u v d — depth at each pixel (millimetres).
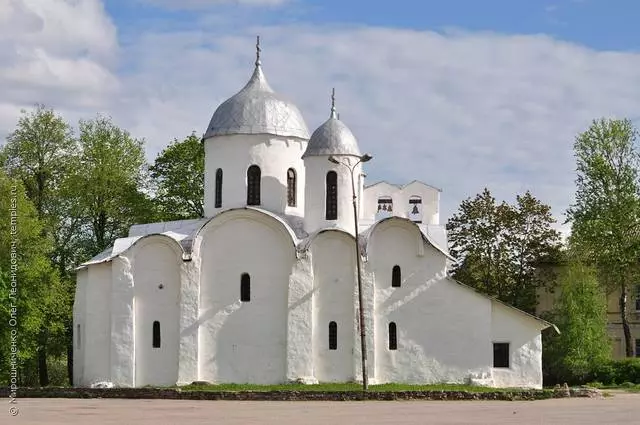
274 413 38406
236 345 55406
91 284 56438
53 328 67750
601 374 65875
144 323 55562
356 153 58125
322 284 55719
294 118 60625
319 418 35719
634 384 63125
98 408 41531
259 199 59000
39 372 75125
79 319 59281
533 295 75188
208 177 60406
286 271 55625
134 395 49531
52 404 44531
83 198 76000
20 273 65125
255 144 59219
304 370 54812
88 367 55906
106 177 76188
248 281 55844
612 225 72125
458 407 42094
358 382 54594
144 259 55969
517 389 51719
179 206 79000
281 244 55875
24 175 75062
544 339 69812
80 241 77125
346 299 55531
